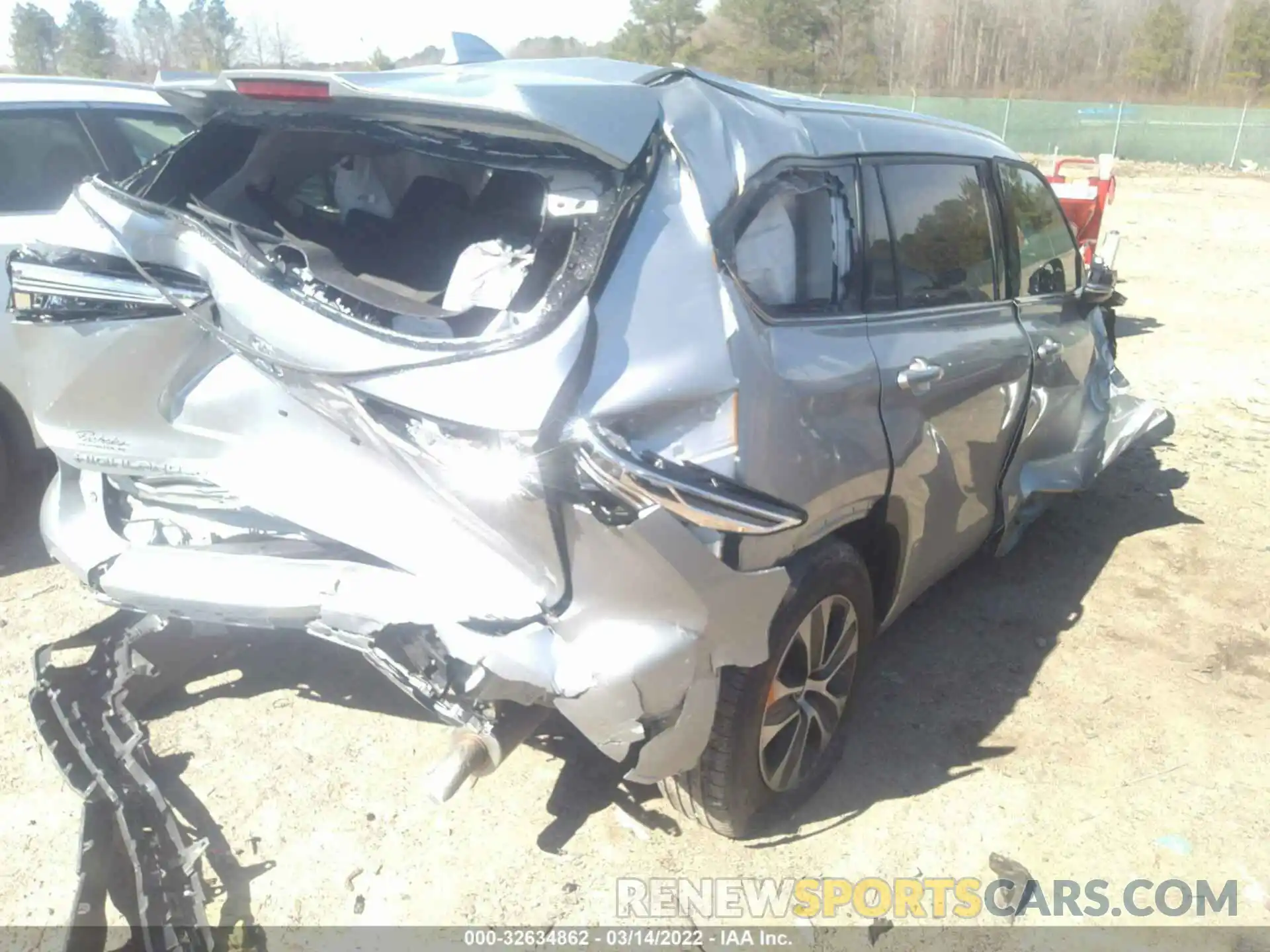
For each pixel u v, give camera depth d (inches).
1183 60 2743.6
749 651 104.5
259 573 108.9
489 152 103.5
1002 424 157.8
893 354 127.0
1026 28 2965.1
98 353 116.4
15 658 154.0
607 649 97.0
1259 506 234.4
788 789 126.2
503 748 101.6
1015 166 173.6
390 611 101.6
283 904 112.6
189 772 130.9
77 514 127.0
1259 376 347.9
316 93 104.3
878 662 165.3
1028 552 207.9
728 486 96.9
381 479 103.5
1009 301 164.4
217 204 118.5
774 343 108.6
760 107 118.1
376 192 124.7
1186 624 181.0
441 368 93.6
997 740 146.6
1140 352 378.6
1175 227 767.1
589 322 94.0
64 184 193.9
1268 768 143.2
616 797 131.1
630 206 99.1
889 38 2856.8
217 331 105.7
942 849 125.7
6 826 121.6
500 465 92.2
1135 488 244.5
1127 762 143.2
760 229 110.6
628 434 95.0
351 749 136.9
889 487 126.3
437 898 114.9
